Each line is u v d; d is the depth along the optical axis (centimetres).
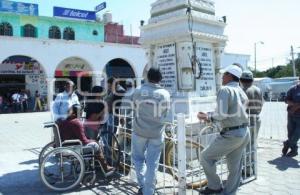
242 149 516
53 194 572
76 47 2631
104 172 631
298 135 799
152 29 820
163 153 576
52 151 582
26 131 1361
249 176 630
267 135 1156
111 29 3372
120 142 677
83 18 3191
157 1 818
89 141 628
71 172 637
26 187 611
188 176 611
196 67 757
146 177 521
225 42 820
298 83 802
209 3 799
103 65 2752
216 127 619
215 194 529
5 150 936
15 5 2820
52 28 3017
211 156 511
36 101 2586
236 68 521
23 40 2417
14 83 2664
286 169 700
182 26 748
